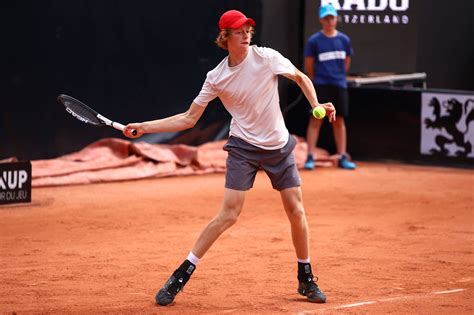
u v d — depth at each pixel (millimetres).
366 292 18828
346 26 45219
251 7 42906
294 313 16969
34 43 36938
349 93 41812
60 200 31328
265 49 17281
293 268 21234
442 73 53938
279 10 44094
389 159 41219
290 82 43969
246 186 17578
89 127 38625
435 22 52969
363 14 45438
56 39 37500
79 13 38031
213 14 41906
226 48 17188
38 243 24234
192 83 41688
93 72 38688
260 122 17328
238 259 22203
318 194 33156
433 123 39938
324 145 42656
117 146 38062
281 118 17672
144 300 18078
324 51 39062
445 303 17766
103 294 18609
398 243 24500
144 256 22594
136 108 40125
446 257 22688
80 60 38281
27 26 36656
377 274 20641
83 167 35750
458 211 29797
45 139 37625
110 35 39031
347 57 39500
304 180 36500
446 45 53750
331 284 19594
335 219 28203
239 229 26438
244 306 17578
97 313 17016
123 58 39500
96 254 22812
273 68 17125
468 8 54188
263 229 26453
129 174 36062
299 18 44844
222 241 24547
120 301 18000
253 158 17469
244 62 17062
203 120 41875
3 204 29844
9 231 25953
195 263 17766
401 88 40625
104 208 29938
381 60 46094
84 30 38250
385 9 45750
